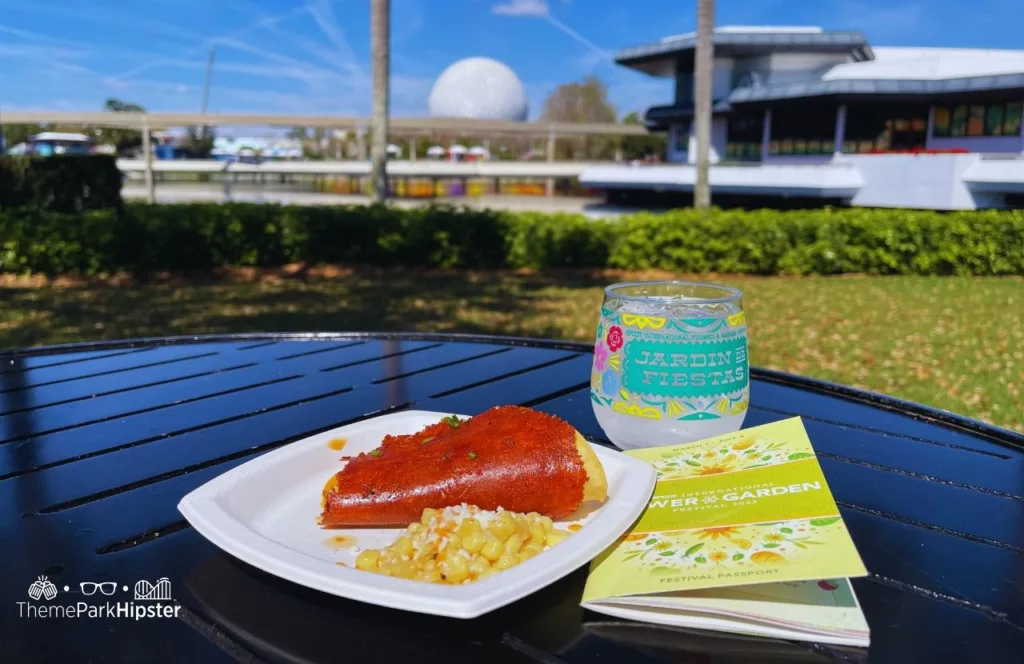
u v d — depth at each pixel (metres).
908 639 0.78
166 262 11.34
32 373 1.94
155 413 1.60
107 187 14.13
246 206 12.37
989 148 19.45
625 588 0.78
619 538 0.89
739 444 1.12
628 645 0.77
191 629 0.80
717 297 1.26
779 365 6.57
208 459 1.32
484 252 12.84
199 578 0.91
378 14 13.20
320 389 1.78
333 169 30.91
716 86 24.88
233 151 43.75
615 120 56.78
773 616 0.76
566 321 8.49
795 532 0.83
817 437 1.46
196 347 2.25
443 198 30.88
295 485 1.09
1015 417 5.23
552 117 56.66
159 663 0.75
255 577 0.91
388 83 13.57
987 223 12.25
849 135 21.50
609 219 13.75
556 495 0.95
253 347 2.25
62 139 40.47
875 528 1.05
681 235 12.73
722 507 0.93
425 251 12.62
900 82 19.30
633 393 1.18
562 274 12.59
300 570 0.79
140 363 2.05
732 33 22.75
